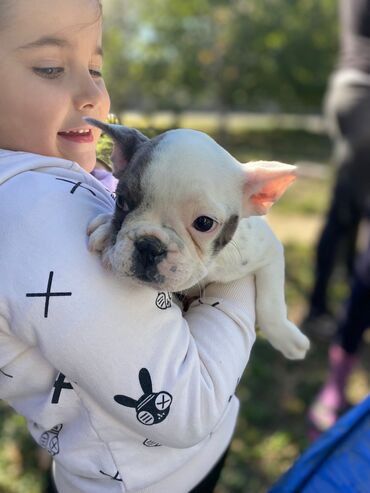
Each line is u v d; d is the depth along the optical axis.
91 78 0.34
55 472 0.37
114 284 0.29
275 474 0.73
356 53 0.80
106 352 0.28
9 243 0.29
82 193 0.31
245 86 4.84
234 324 0.34
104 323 0.28
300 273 1.35
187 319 0.34
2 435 0.78
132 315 0.29
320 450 0.41
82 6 0.33
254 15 4.73
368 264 0.72
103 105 0.36
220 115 4.90
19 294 0.28
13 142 0.34
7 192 0.30
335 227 0.98
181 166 0.28
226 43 4.74
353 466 0.39
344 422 0.43
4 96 0.32
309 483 0.40
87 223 0.30
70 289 0.28
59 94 0.33
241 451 0.76
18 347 0.31
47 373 0.31
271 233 0.37
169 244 0.28
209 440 0.36
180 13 4.65
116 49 4.34
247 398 0.87
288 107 5.70
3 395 0.33
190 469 0.35
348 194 0.92
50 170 0.32
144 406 0.29
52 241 0.28
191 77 4.82
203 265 0.30
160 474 0.33
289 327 0.38
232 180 0.31
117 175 0.31
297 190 2.35
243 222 0.35
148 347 0.29
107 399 0.29
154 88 4.86
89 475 0.32
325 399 0.78
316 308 1.04
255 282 0.37
